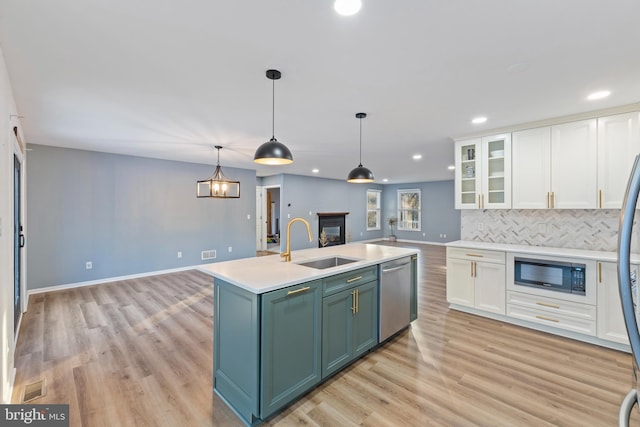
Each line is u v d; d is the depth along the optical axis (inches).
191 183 243.8
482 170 148.7
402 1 56.5
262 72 86.2
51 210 181.6
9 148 89.0
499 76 88.5
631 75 87.5
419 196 417.1
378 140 168.2
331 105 112.3
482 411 77.0
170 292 181.3
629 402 33.2
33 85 93.6
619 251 31.6
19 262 136.6
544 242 141.9
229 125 138.1
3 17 60.7
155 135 155.5
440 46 72.5
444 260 284.0
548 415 75.2
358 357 103.6
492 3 57.1
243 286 73.7
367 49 74.0
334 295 90.9
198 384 89.6
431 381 90.3
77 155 189.9
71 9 58.7
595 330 112.1
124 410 77.9
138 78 89.7
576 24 63.6
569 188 125.0
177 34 67.7
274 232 437.7
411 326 131.6
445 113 120.9
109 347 111.6
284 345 76.8
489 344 114.3
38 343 114.7
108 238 202.8
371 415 75.9
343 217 390.6
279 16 61.3
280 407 76.2
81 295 174.4
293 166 267.0
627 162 112.7
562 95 102.7
